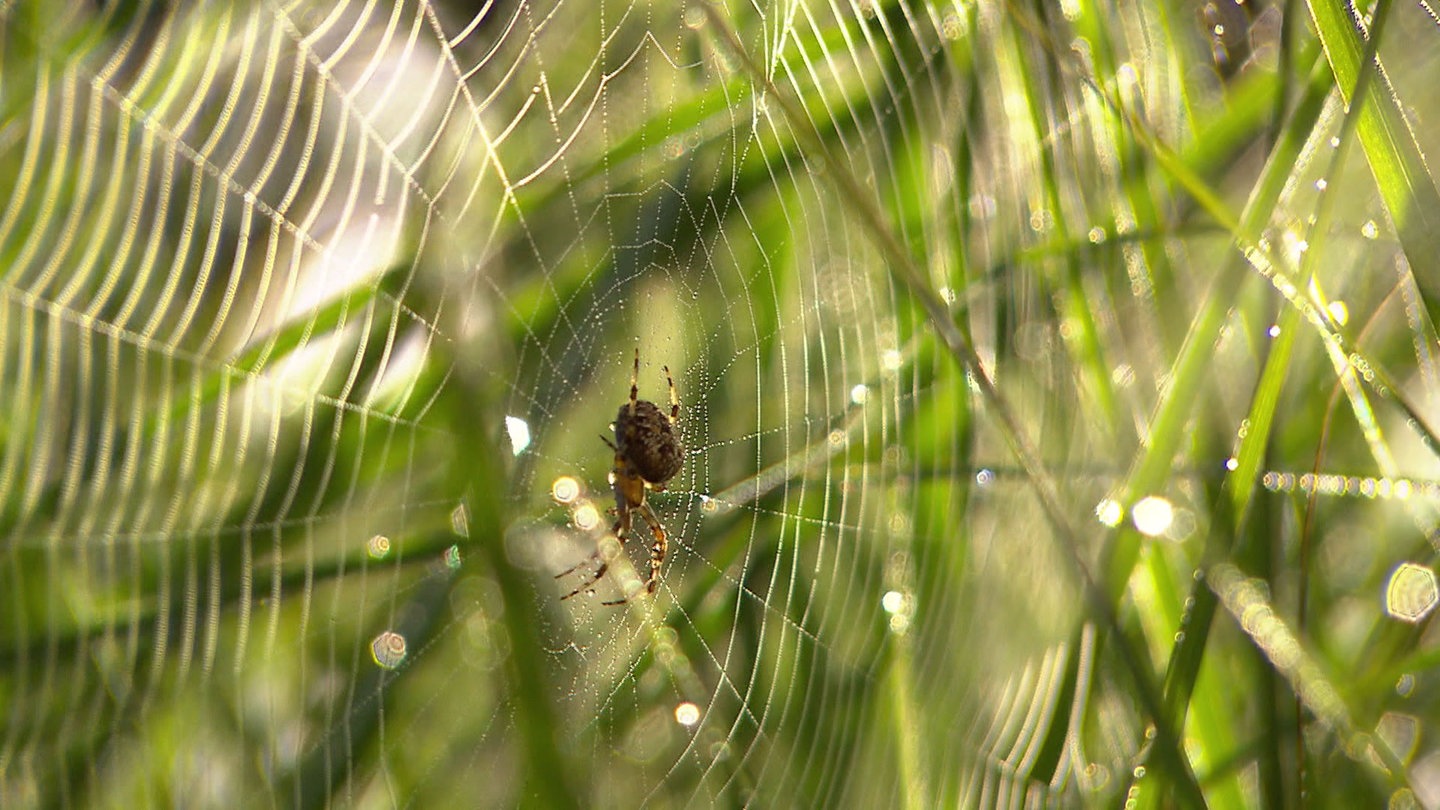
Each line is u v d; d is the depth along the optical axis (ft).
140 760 0.61
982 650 0.64
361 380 0.65
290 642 0.64
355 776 0.62
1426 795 0.58
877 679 0.65
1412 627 0.57
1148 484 0.56
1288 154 0.58
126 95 0.60
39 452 0.61
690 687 0.66
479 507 0.56
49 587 0.61
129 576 0.62
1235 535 0.56
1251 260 0.56
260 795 0.62
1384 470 0.58
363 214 0.65
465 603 0.64
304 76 0.64
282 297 0.64
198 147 0.62
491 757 0.62
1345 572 0.61
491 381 0.66
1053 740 0.58
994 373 0.64
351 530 0.64
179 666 0.62
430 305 0.65
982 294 0.65
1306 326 0.60
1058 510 0.53
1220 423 0.60
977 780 0.61
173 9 0.61
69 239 0.60
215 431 0.63
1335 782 0.57
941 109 0.66
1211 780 0.56
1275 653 0.54
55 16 0.60
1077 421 0.63
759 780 0.65
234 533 0.63
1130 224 0.62
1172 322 0.62
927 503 0.66
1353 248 0.63
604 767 0.64
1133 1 0.65
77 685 0.61
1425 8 0.61
